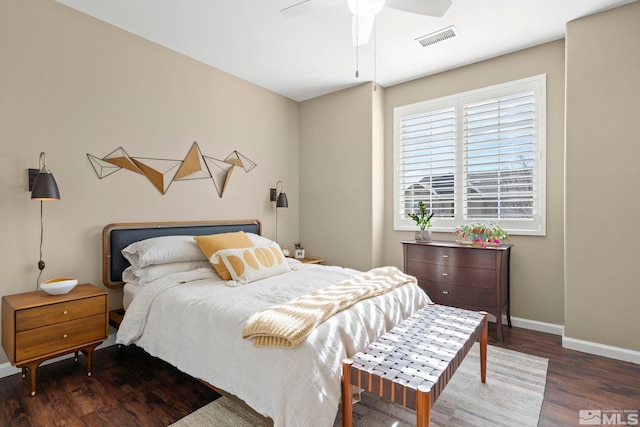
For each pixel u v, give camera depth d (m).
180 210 3.30
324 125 4.42
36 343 2.04
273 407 1.42
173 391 2.10
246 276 2.54
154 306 2.25
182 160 3.31
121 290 2.87
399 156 4.11
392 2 2.03
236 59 3.43
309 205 4.57
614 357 2.54
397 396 1.35
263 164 4.18
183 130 3.32
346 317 1.80
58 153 2.52
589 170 2.63
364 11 2.13
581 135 2.66
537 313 3.20
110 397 2.03
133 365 2.46
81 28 2.62
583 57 2.66
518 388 2.12
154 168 3.10
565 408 1.91
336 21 2.74
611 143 2.55
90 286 2.52
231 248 2.77
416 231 3.65
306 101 4.60
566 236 2.73
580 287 2.68
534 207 3.21
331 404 1.43
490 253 2.99
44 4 2.44
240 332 1.71
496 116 3.40
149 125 3.06
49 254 2.48
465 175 3.60
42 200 2.44
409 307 2.32
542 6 2.54
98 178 2.73
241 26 2.82
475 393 2.06
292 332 1.51
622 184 2.51
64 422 1.79
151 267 2.59
